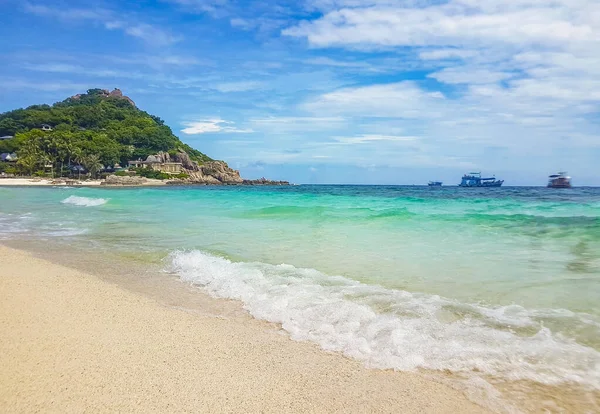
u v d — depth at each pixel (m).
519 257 9.55
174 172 137.50
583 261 9.05
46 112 150.62
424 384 4.29
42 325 5.67
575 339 5.21
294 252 10.49
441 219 15.71
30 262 9.72
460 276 8.03
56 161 112.50
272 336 5.50
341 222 15.72
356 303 6.53
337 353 5.00
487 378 4.39
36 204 28.39
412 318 5.93
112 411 3.67
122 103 196.75
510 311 6.16
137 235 13.59
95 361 4.62
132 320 5.96
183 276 8.53
